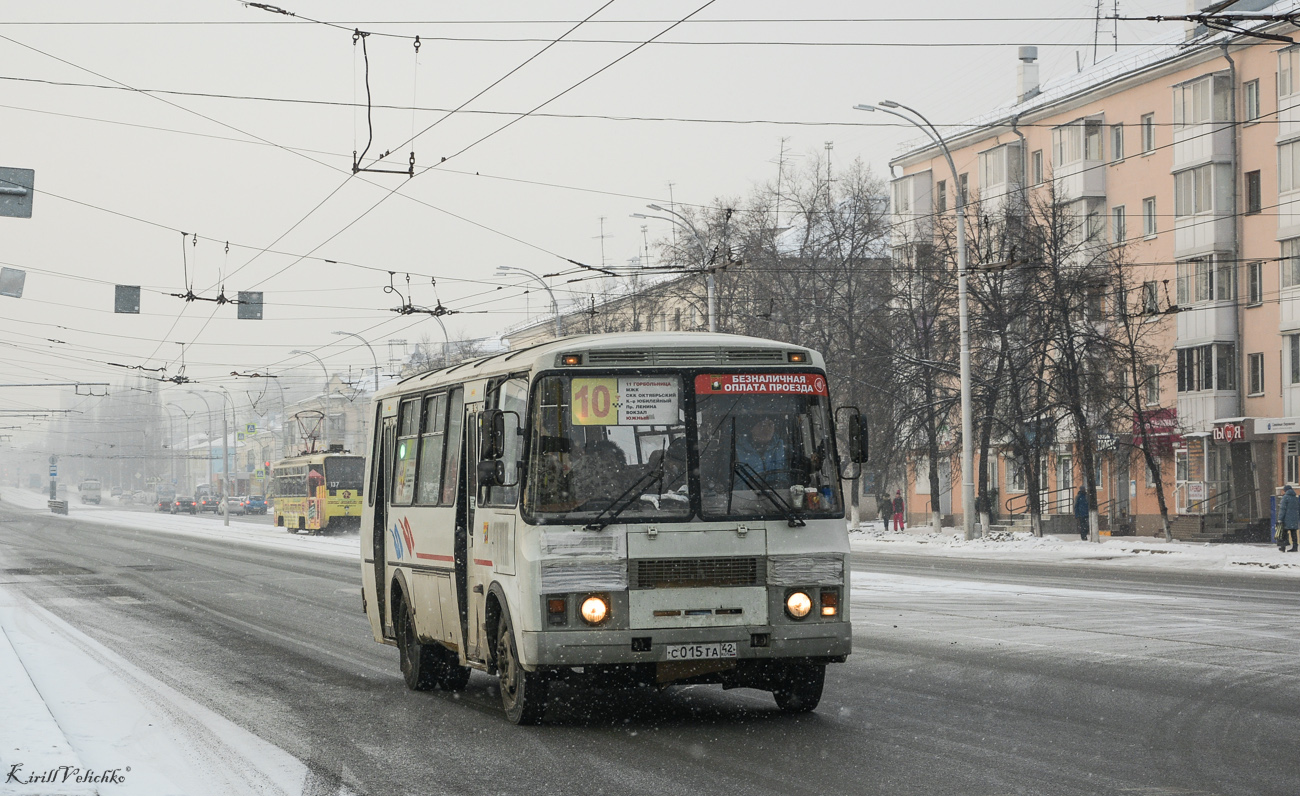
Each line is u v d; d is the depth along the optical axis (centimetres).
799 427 1003
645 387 989
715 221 5031
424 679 1244
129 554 4028
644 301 5653
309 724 1038
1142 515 4847
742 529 970
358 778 818
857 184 5153
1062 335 3997
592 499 968
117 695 1202
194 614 2077
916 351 4472
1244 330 4541
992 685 1155
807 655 970
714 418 990
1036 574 2816
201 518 8869
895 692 1128
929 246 4566
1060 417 4144
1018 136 5525
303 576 3014
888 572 2894
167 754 903
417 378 1377
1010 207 4256
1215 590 2289
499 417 984
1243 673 1203
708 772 806
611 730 978
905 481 6188
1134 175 4984
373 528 1457
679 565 961
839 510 998
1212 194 4566
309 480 5669
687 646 954
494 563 1044
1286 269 4366
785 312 4947
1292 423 4169
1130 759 820
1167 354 4409
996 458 5669
